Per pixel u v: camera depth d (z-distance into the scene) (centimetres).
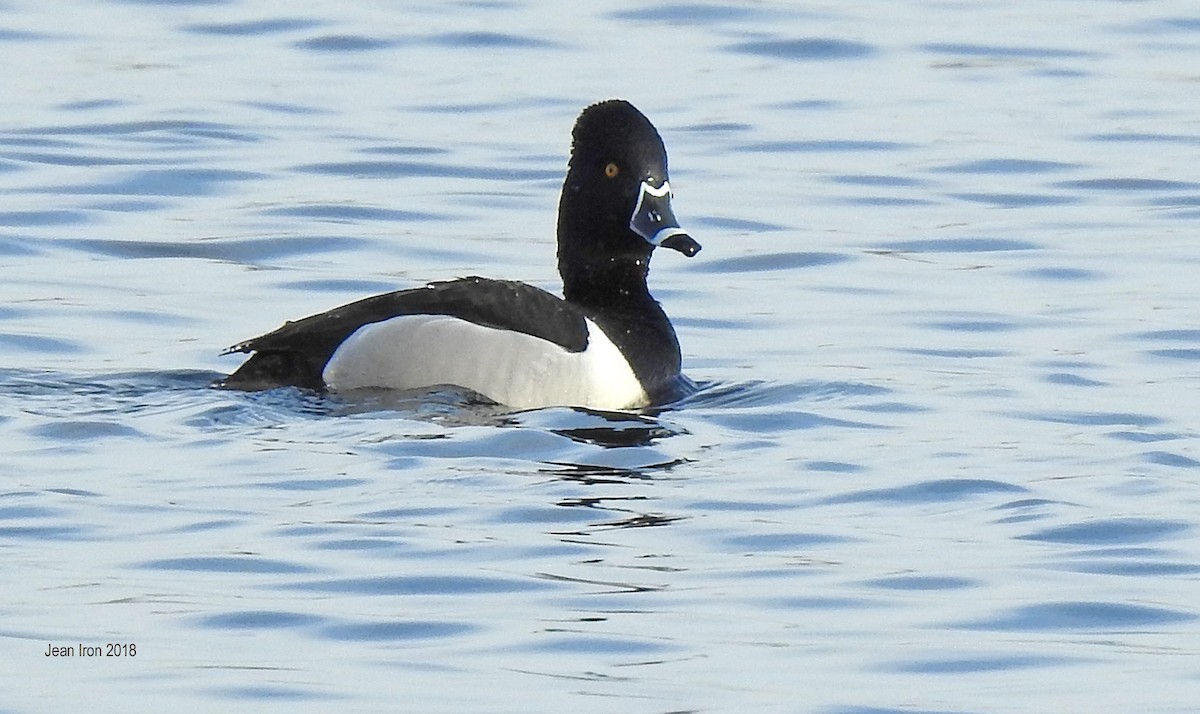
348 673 890
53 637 925
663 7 2892
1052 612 974
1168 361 1514
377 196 2008
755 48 2681
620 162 1448
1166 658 916
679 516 1123
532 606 977
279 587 998
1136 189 2088
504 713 848
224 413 1299
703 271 1806
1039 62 2647
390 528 1089
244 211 1945
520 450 1246
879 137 2275
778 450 1267
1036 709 858
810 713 849
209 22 2783
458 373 1354
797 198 2044
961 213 1998
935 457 1250
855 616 970
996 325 1623
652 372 1411
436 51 2655
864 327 1623
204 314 1628
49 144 2166
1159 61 2655
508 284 1405
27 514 1101
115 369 1444
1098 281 1767
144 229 1883
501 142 2225
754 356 1536
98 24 2767
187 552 1045
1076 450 1267
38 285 1694
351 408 1326
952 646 930
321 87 2464
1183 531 1095
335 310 1391
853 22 2838
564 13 2869
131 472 1180
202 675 885
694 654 916
